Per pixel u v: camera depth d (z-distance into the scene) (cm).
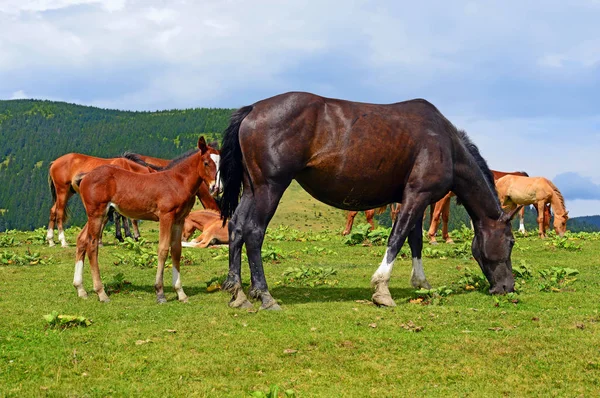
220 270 1063
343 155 748
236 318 682
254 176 743
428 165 781
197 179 820
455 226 5109
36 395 449
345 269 1079
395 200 829
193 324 651
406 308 735
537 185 1847
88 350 556
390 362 534
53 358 530
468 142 880
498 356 546
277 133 727
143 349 563
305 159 741
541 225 1844
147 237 1672
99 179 796
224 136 769
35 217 14500
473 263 1155
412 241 895
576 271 934
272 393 425
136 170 1410
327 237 1775
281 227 2241
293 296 834
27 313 702
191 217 1470
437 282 948
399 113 790
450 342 587
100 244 1432
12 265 1109
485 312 708
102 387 468
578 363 526
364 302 780
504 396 462
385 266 768
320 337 599
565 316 686
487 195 838
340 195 785
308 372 509
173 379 490
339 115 752
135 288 891
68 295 823
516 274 967
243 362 529
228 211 795
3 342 578
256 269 745
